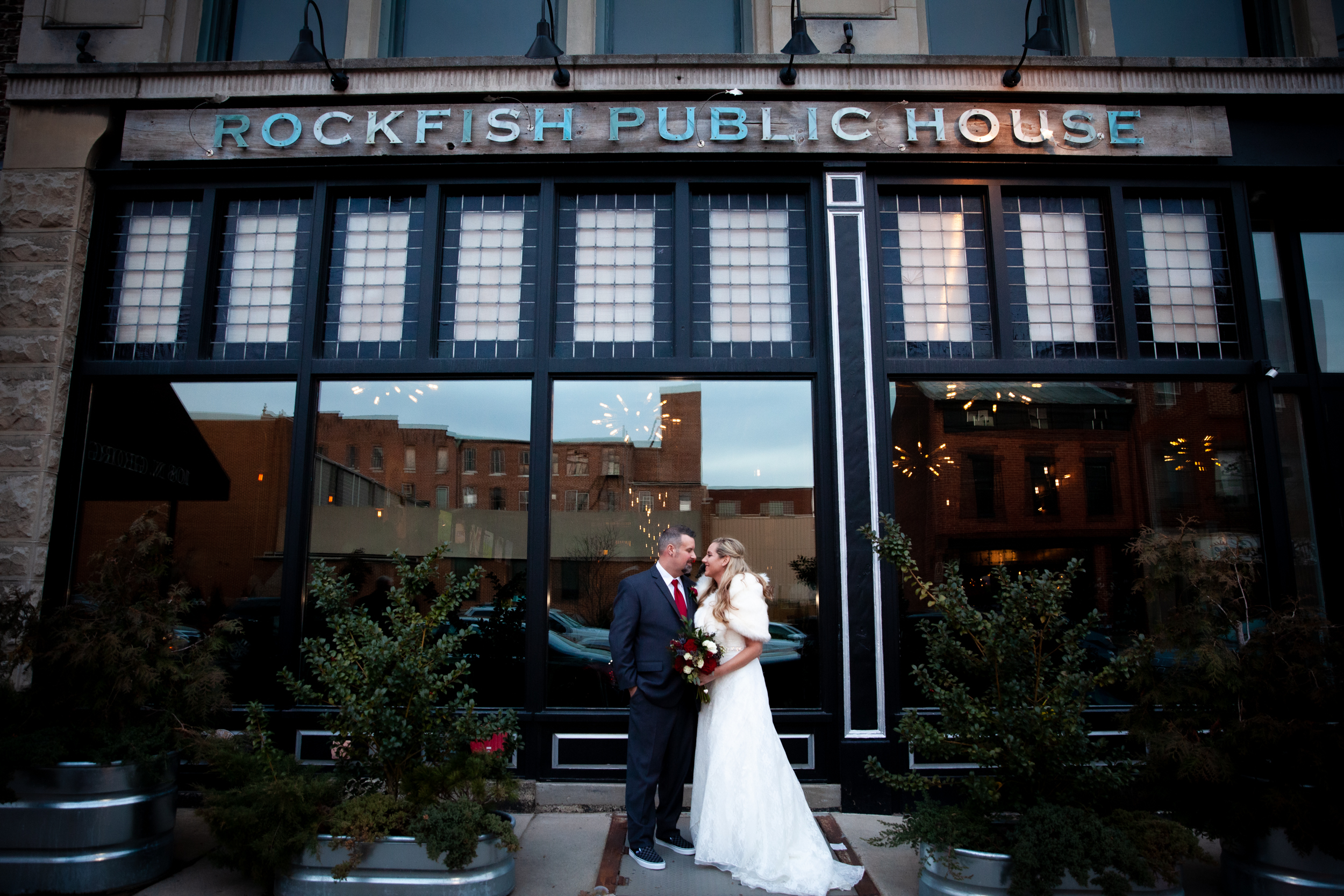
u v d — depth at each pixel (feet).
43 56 18.52
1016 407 17.94
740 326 18.31
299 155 17.95
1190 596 13.51
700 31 19.94
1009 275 18.52
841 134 17.81
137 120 18.04
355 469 17.70
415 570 13.08
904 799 15.83
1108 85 18.06
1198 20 20.17
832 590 16.85
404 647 12.58
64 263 17.62
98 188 18.40
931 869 11.64
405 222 18.72
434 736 12.46
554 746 16.38
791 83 17.90
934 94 18.07
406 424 17.84
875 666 16.22
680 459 17.63
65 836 11.81
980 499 17.49
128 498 17.54
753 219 18.72
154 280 18.45
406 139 18.02
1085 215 18.79
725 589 13.56
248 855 11.66
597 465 17.65
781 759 13.26
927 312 18.34
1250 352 18.16
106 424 17.80
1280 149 18.44
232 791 11.77
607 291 18.51
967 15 19.98
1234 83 18.10
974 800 12.01
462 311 18.43
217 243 18.52
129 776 12.16
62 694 12.62
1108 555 17.44
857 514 16.76
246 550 17.31
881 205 18.66
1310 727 11.64
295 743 16.28
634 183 18.44
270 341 18.29
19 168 17.89
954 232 18.65
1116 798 12.61
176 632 13.51
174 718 12.97
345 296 18.48
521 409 17.83
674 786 13.93
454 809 11.45
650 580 14.05
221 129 17.95
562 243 18.66
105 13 18.84
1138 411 17.98
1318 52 19.21
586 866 13.17
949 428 17.76
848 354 17.37
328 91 18.06
